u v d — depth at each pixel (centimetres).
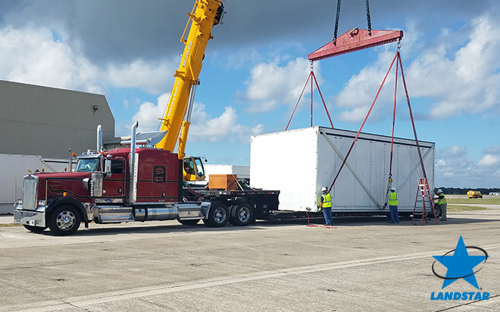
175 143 1880
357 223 2061
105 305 593
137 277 775
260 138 2117
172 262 926
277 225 1872
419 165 2288
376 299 647
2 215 2316
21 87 3481
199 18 1866
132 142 1523
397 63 1864
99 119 3928
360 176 2011
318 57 2081
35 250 1077
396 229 1752
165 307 586
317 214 1959
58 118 3672
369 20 1867
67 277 771
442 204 2327
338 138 1928
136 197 1525
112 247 1138
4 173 2369
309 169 1878
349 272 841
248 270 847
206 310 574
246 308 586
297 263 931
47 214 1372
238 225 1800
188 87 1884
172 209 1612
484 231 1706
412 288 722
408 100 1934
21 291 669
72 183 1412
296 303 614
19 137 3450
